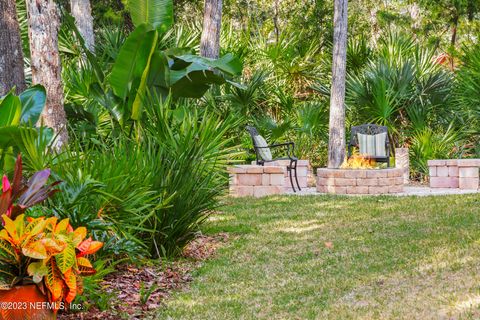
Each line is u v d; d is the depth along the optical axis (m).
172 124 8.58
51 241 4.06
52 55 8.38
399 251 7.05
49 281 4.09
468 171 13.23
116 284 6.04
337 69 14.94
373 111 15.87
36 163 6.13
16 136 6.11
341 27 14.94
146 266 6.81
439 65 17.45
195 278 6.45
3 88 9.02
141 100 8.93
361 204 10.80
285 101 16.75
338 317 4.90
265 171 12.48
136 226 6.57
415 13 26.22
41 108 7.07
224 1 25.81
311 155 17.34
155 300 5.65
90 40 15.19
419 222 8.77
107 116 10.83
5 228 4.07
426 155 15.52
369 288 5.68
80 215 5.66
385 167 14.70
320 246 7.64
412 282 5.75
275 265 6.83
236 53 16.81
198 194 7.46
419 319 4.68
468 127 16.02
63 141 8.36
